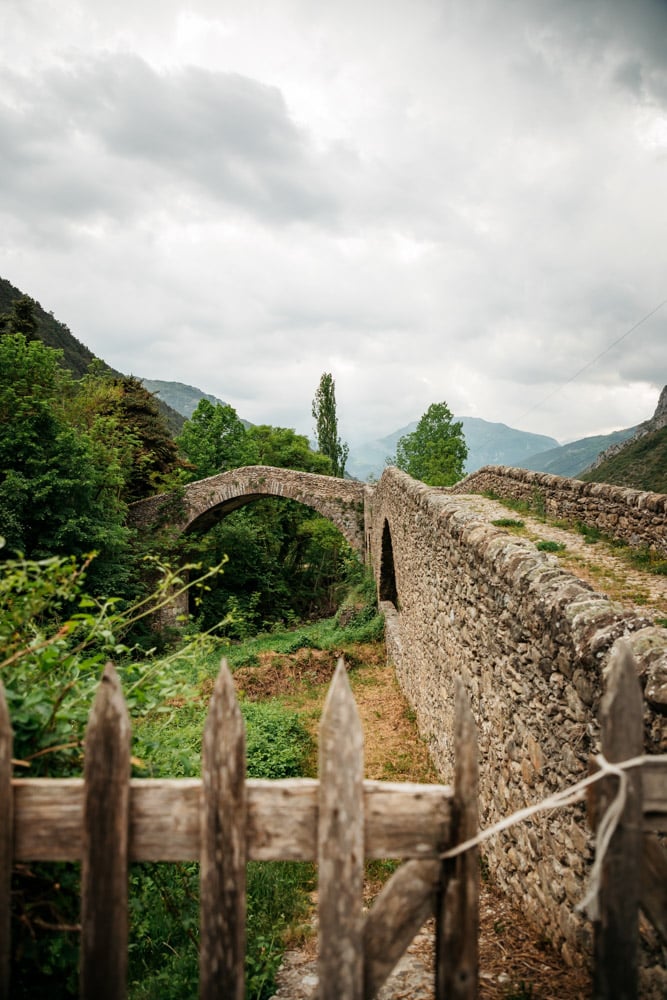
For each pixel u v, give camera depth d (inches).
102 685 73.2
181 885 153.6
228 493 1035.9
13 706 96.6
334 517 1021.8
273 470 1026.7
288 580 1395.2
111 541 701.9
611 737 74.7
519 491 495.8
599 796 75.0
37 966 95.8
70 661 116.5
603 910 75.0
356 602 852.6
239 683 556.1
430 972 148.6
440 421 1598.2
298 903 196.9
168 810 75.2
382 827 75.7
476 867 75.5
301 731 397.1
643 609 221.3
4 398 668.7
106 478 767.1
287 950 169.9
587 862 135.1
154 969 154.3
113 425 880.3
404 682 501.7
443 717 320.2
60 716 102.4
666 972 105.2
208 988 73.9
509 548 210.5
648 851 75.1
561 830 150.9
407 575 506.0
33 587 112.6
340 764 73.8
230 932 73.8
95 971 73.6
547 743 161.9
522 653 182.9
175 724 185.9
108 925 73.5
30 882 92.4
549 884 158.6
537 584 173.6
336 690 73.7
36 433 669.3
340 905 74.2
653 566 284.4
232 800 73.7
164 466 1090.7
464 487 706.2
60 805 74.9
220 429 1407.5
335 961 74.0
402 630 571.8
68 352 3127.5
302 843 75.5
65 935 97.6
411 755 364.5
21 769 96.3
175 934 168.9
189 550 1028.5
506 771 200.7
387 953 75.5
